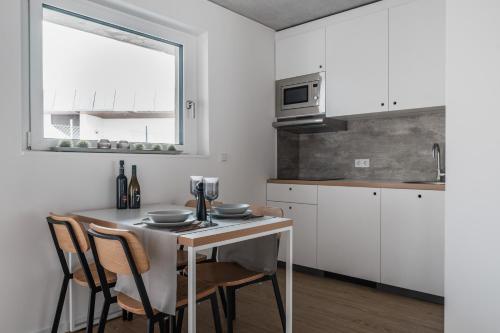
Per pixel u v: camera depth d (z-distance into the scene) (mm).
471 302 2148
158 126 3100
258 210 2453
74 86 2594
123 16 2822
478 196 2119
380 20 3314
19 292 2213
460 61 2172
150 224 1841
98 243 1722
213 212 2188
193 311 1604
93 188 2533
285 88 3971
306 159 4359
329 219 3477
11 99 2162
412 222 2994
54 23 2492
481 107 2102
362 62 3428
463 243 2172
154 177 2883
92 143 2680
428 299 2947
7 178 2148
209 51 3324
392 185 3088
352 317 2639
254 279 2170
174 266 1629
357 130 3947
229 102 3520
